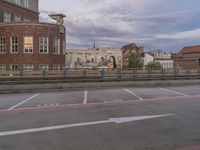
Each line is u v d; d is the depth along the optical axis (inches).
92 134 329.1
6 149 274.5
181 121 403.2
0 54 1407.5
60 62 1462.8
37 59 1381.6
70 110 493.0
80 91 828.6
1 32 1398.9
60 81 940.0
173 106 541.0
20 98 663.8
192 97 686.5
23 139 308.5
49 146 283.9
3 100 627.8
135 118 419.5
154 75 1111.0
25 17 1839.3
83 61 4128.9
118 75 1037.8
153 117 428.5
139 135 326.3
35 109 504.4
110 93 765.9
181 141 303.7
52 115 444.8
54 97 678.5
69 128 358.0
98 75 1004.6
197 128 362.0
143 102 594.9
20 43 1369.3
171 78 1149.7
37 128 357.1
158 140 306.5
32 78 908.0
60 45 1460.4
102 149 275.3
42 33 1392.7
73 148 277.7
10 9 1665.8
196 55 4475.9
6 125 374.3
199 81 1187.9
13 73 898.1
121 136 321.4
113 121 398.9
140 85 1053.2
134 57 3791.8
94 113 462.0
